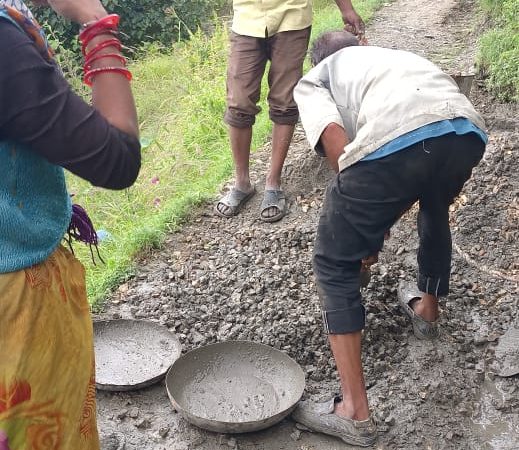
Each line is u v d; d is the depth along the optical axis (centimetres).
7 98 147
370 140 263
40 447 175
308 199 469
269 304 368
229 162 543
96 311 375
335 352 282
